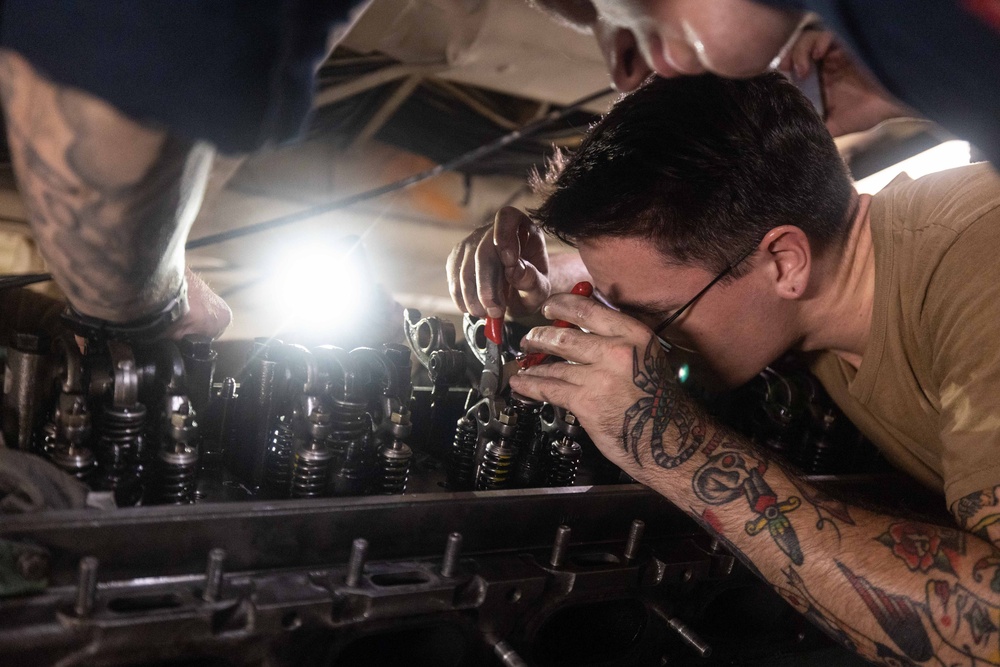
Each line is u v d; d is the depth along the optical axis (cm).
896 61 71
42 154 69
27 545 81
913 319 130
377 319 152
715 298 129
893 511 125
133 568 88
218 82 62
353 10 70
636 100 122
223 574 92
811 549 111
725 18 71
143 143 67
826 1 67
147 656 84
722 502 117
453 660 109
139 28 59
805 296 137
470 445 131
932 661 105
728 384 144
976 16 64
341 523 99
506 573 107
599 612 128
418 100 308
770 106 122
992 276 115
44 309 167
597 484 143
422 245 331
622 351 116
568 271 177
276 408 115
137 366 103
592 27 103
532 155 327
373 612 95
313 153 304
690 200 119
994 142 75
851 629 110
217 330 122
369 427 116
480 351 138
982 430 107
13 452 87
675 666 127
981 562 103
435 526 106
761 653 135
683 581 122
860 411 152
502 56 244
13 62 64
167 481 102
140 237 78
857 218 140
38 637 78
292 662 93
